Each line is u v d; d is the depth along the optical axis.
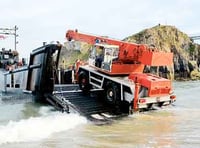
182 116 16.12
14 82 19.98
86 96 18.30
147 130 12.64
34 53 18.17
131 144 10.27
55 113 15.09
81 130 12.38
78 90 19.20
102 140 10.77
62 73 22.62
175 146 10.02
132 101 16.31
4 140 10.16
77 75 20.08
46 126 12.42
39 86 17.56
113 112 16.67
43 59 17.36
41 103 17.69
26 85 18.77
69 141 10.48
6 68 26.11
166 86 17.22
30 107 16.38
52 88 17.66
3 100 18.25
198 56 92.50
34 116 14.17
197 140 10.90
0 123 12.35
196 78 78.69
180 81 67.06
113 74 17.64
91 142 10.43
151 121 14.70
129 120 14.91
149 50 17.78
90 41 20.16
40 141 10.32
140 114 16.59
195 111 17.86
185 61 84.06
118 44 18.56
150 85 16.30
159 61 17.69
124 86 16.56
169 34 94.19
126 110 16.86
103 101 17.66
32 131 11.49
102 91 17.78
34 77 18.23
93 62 18.78
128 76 18.23
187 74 80.69
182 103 21.47
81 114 15.16
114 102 16.88
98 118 15.05
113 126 13.45
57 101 16.34
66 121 13.63
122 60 18.30
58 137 11.01
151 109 18.03
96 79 18.23
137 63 18.52
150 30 93.69
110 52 18.09
